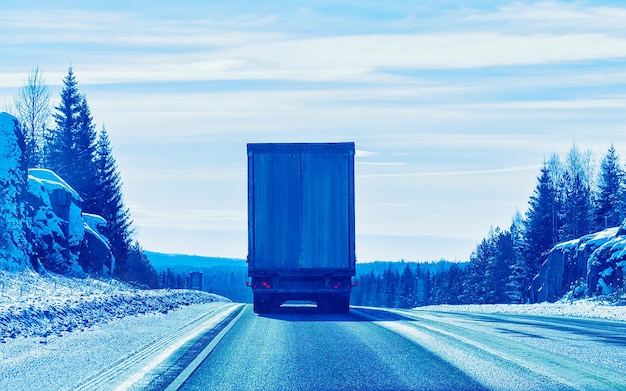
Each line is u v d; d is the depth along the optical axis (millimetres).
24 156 33500
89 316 19750
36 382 9789
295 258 26562
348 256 26609
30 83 75125
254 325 19562
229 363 11820
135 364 11547
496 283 100938
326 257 26609
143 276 64125
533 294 55625
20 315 16281
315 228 26609
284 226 26625
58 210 38562
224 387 9664
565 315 28078
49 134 72500
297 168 26656
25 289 25141
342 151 26688
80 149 68812
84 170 66875
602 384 9875
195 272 56875
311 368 11383
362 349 13852
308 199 26578
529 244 91125
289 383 10039
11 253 30797
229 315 23922
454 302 131125
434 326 19484
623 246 39469
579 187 92688
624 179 86812
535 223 91125
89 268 40844
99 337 15586
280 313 26359
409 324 20219
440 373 10891
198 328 18312
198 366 11422
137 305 25062
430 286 160625
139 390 9266
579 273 45938
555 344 14789
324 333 17156
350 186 26656
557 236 91062
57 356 12414
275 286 26406
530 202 92625
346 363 11945
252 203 26562
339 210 26594
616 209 82812
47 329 16266
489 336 16484
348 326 19391
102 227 49562
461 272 134625
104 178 67875
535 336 16609
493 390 9500
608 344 14961
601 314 27328
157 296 30750
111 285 36938
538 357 12641
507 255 100938
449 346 14328
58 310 18516
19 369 10914
